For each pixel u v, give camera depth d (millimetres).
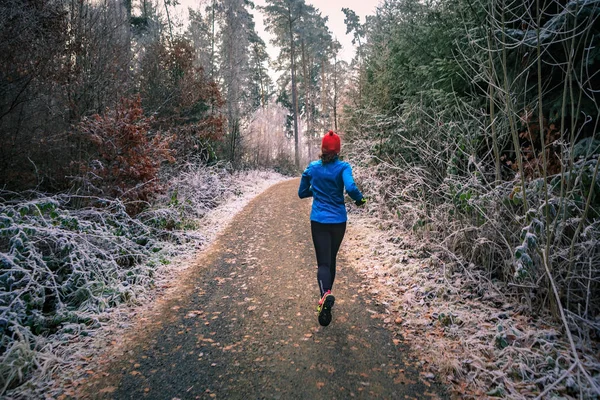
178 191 8750
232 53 22188
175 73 12820
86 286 3771
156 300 4023
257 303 3875
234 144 17391
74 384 2539
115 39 9641
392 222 6164
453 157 4602
